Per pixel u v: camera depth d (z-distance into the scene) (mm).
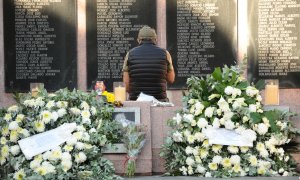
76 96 7023
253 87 7148
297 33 11508
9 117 6871
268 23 11547
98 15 11672
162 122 7125
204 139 6848
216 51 11602
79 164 6625
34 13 11680
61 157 6535
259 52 11562
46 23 11695
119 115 7055
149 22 11656
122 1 11656
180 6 11609
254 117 6844
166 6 11625
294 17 11500
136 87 8812
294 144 7090
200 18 11602
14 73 11727
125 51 11680
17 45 11703
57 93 7137
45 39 11695
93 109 6965
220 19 11586
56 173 6492
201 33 11602
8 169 6738
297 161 7137
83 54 11742
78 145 6633
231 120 6879
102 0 11672
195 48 11609
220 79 7172
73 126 6750
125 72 8906
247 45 11562
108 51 11703
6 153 6711
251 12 11547
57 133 6711
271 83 7906
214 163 6797
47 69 11727
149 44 8867
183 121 6918
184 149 6949
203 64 11609
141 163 6953
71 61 11703
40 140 6691
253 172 6785
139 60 8781
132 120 7047
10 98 11633
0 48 11695
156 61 8773
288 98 11547
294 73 11539
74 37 11719
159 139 7117
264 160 6863
